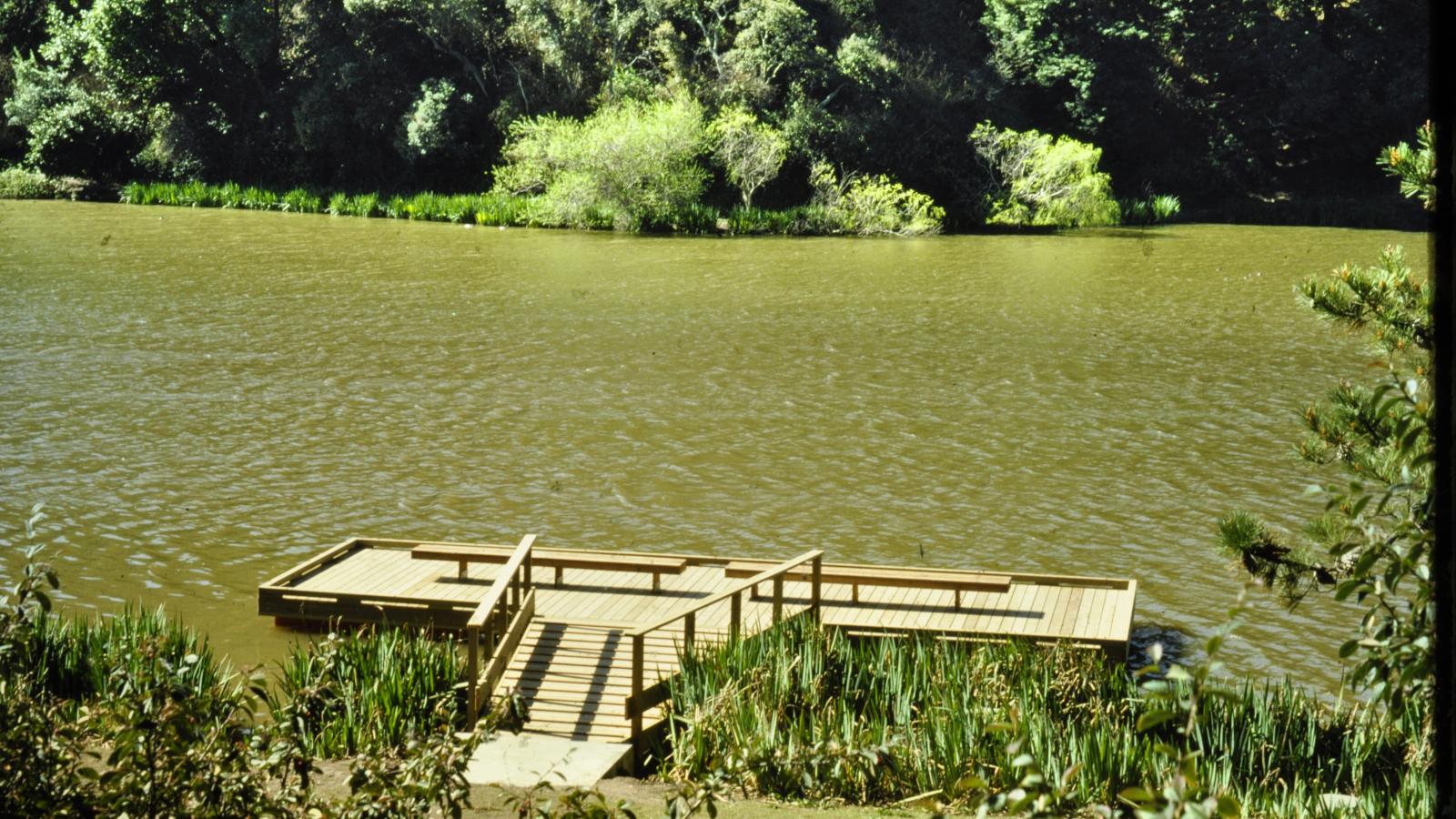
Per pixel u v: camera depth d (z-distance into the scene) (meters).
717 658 10.64
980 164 59.25
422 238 49.34
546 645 11.87
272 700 5.85
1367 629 4.89
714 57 61.16
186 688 4.80
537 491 18.33
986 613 12.83
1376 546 4.66
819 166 56.88
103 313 31.62
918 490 18.48
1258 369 26.66
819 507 17.70
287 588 13.22
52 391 23.73
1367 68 67.06
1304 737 9.48
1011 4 66.75
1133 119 66.81
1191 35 67.38
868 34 62.81
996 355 28.00
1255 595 14.38
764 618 12.73
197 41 64.19
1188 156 68.31
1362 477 7.93
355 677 10.23
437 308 33.22
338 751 9.35
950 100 60.78
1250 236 54.03
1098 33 66.94
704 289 37.09
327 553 14.43
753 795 8.80
